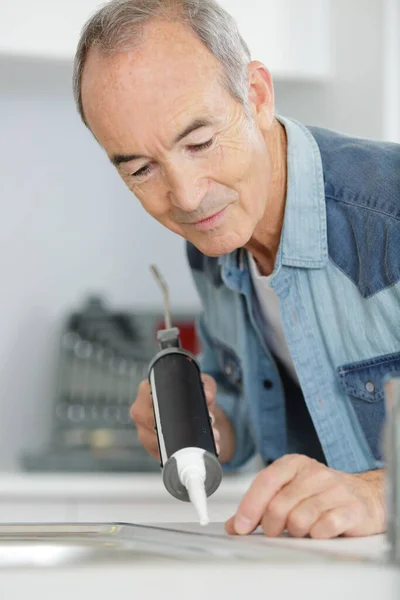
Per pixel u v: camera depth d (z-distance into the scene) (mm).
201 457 830
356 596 502
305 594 500
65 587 483
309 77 2293
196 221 1019
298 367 1261
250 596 496
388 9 2281
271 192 1213
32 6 2195
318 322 1254
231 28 1014
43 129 2807
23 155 2797
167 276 2852
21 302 2781
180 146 946
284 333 1257
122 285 2832
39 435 2742
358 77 2295
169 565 495
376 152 1211
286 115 2398
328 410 1265
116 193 2846
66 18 2203
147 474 2287
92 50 975
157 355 977
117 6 965
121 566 490
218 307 1469
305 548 622
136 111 934
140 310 2760
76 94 1063
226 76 967
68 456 2328
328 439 1266
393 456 560
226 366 1527
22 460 2312
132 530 803
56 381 2705
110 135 972
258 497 784
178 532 769
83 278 2818
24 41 2189
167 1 966
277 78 2297
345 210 1195
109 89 945
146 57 931
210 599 492
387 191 1163
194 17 961
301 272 1240
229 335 1470
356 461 1270
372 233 1166
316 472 802
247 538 745
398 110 2279
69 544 741
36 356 2770
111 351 2664
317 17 2297
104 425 2594
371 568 505
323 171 1219
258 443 1450
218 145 966
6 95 2707
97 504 2129
